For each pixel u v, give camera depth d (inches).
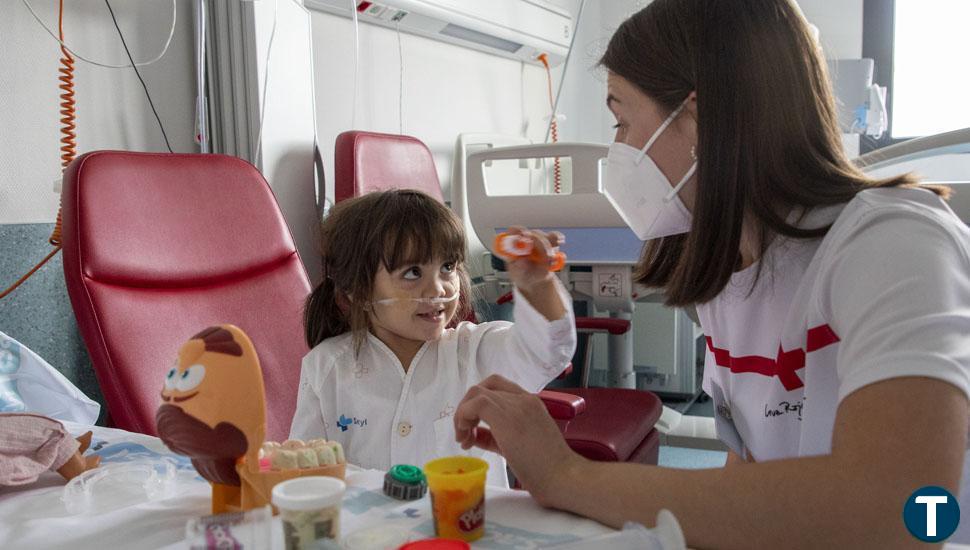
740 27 31.7
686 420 127.0
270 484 30.3
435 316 51.1
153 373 54.9
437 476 27.0
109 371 53.5
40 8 67.7
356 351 53.1
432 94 117.6
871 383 23.5
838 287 28.0
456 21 111.0
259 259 65.7
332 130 99.3
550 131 139.9
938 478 22.2
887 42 145.0
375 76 106.3
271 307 64.9
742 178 32.2
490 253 107.8
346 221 53.4
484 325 53.9
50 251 68.3
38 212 68.3
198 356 30.1
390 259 50.1
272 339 63.8
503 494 31.9
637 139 37.1
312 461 32.9
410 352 53.7
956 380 22.8
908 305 24.6
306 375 54.1
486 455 51.4
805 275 32.8
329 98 98.5
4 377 51.7
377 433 51.7
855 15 146.7
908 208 28.0
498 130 134.5
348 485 33.9
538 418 31.0
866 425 23.2
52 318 68.5
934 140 74.7
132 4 75.6
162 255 59.1
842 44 148.3
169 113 79.9
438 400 51.9
